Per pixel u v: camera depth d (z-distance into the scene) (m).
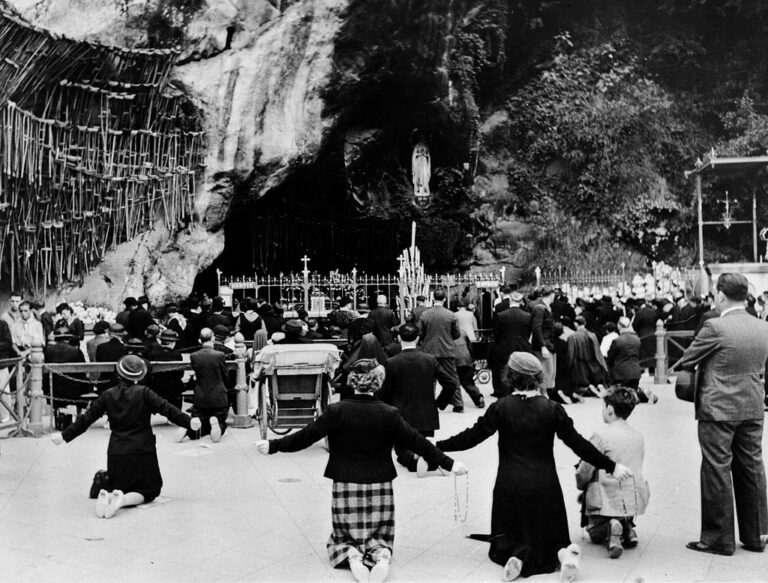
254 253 26.09
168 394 11.80
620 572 5.50
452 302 23.67
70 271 19.28
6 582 5.39
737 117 32.56
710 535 5.94
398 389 8.84
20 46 17.08
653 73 33.56
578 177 32.34
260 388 10.73
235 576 5.50
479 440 5.67
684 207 32.16
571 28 33.22
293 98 23.41
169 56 20.67
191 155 21.77
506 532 5.58
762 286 24.77
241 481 8.27
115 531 6.53
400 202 29.67
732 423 5.85
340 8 23.59
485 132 32.50
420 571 5.58
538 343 12.78
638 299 21.56
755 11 32.81
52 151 18.44
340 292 25.48
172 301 20.56
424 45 25.86
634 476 5.93
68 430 7.12
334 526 5.75
